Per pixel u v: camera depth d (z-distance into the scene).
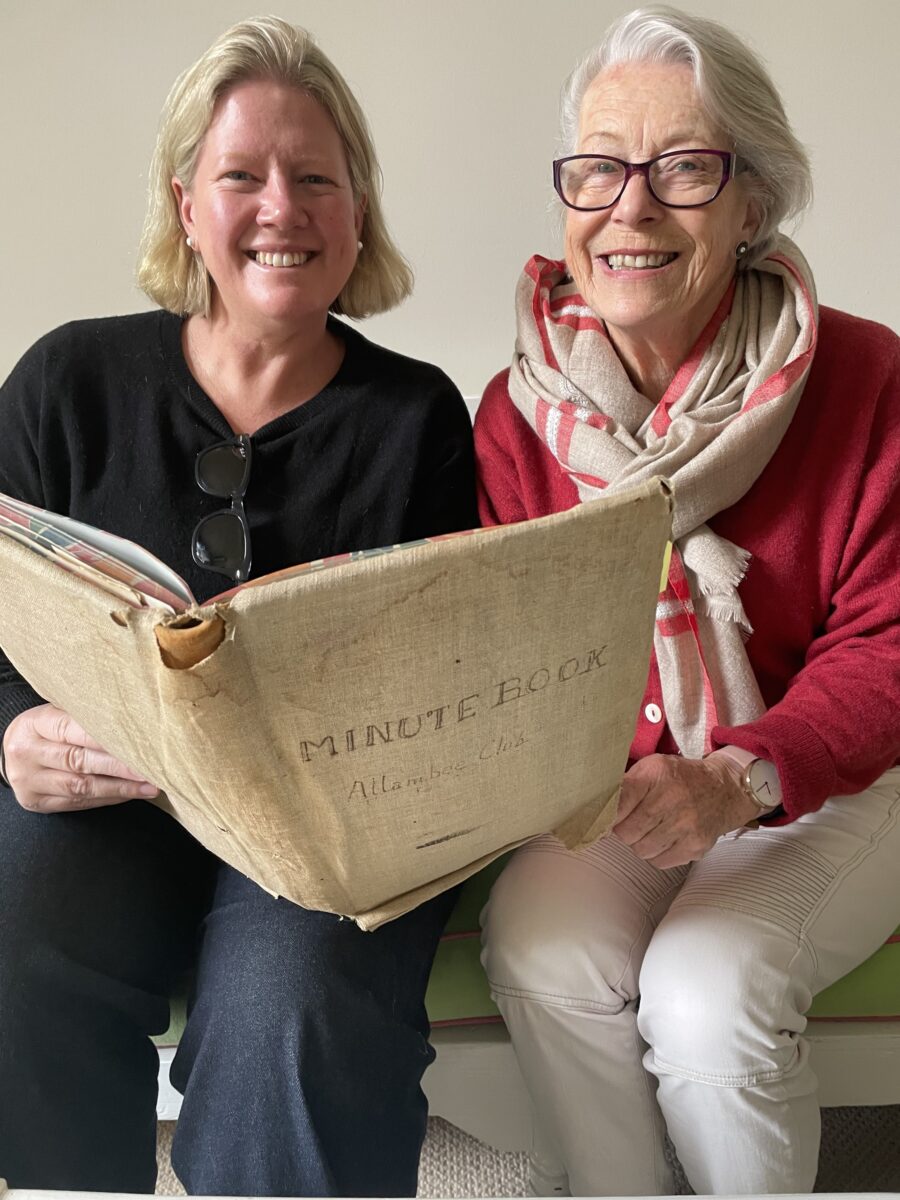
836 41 1.55
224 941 0.96
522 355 1.23
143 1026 1.02
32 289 1.76
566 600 0.67
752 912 0.98
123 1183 0.98
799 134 1.60
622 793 0.94
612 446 1.09
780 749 0.96
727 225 1.08
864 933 1.03
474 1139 1.30
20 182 1.69
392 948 0.98
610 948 1.01
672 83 1.04
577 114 1.14
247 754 0.64
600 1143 1.05
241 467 1.11
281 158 1.03
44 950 0.93
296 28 1.06
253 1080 0.87
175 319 1.17
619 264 1.09
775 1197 0.65
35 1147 0.90
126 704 0.66
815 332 1.08
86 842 1.02
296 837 0.71
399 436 1.14
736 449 1.03
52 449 1.13
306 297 1.07
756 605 1.09
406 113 1.63
